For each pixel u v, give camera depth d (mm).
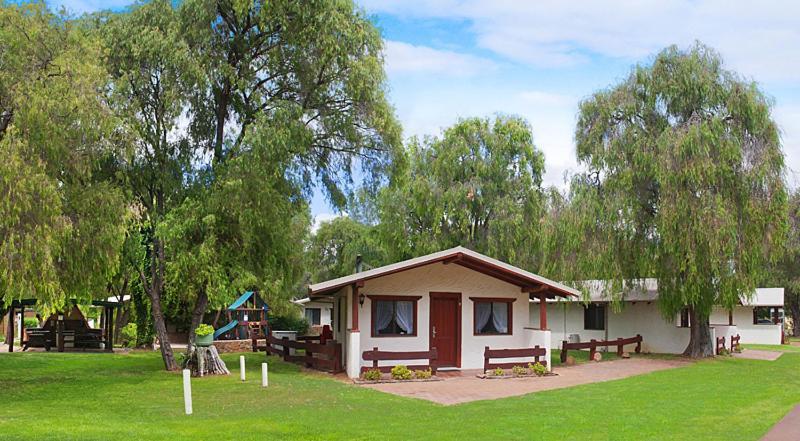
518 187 39125
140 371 21594
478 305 22641
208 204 20266
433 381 18984
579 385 18391
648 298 29891
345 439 10414
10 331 30531
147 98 20953
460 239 39594
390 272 19875
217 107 22406
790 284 52219
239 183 19859
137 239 20562
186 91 20734
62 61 15586
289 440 10289
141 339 33000
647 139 27125
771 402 15234
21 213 13992
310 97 22938
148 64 20734
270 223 21188
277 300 38250
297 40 21562
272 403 14508
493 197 39094
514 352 20797
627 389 17453
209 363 20562
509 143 39531
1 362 24156
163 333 22234
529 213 38969
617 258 27781
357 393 16266
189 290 20875
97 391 16438
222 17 21609
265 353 30078
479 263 21406
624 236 27594
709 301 27078
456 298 22188
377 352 19297
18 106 14602
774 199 25297
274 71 22531
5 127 15258
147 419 12273
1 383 18125
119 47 20406
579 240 28219
